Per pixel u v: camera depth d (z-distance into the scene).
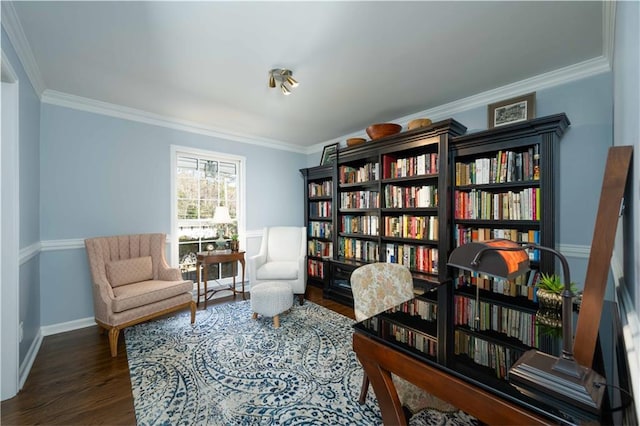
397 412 1.03
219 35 1.86
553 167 2.13
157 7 1.59
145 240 3.11
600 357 0.84
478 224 2.71
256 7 1.60
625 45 1.13
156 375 1.94
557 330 1.09
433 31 1.82
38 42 1.92
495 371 0.81
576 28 1.79
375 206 3.46
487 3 1.57
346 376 1.91
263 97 2.87
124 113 3.17
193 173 3.82
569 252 2.29
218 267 4.07
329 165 4.10
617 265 1.44
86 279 2.92
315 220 4.66
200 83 2.56
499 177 2.46
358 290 1.62
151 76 2.42
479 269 0.78
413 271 3.01
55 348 2.36
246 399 1.68
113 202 3.10
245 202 4.25
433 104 3.06
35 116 2.47
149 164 3.37
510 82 2.54
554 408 0.65
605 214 0.74
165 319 2.95
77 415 1.57
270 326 2.76
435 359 0.88
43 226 2.67
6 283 1.73
